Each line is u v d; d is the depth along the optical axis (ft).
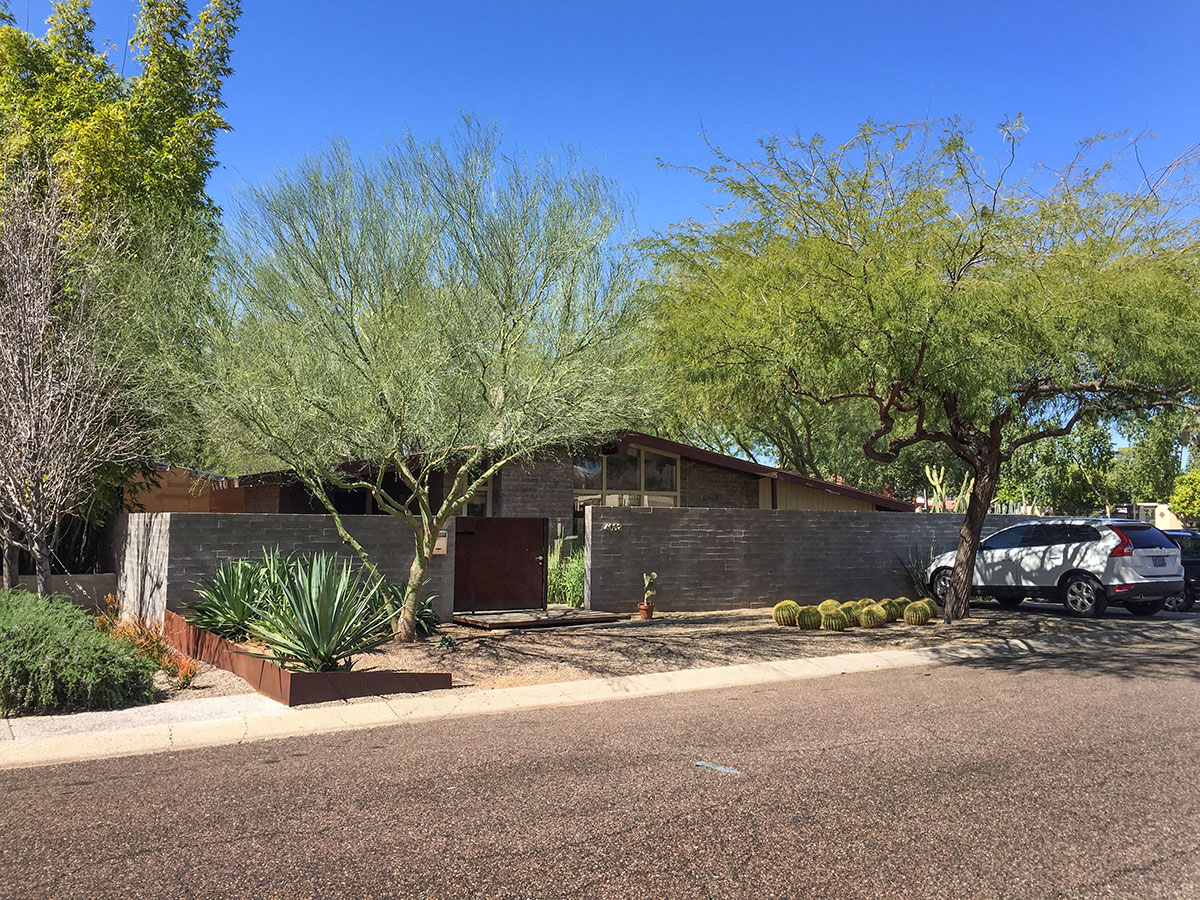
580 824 17.38
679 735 24.95
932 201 39.14
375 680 30.40
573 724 26.68
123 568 46.73
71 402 38.65
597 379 33.81
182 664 31.60
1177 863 15.48
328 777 20.77
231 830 17.06
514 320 34.22
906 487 126.82
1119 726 25.84
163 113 56.49
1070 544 53.93
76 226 42.11
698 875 14.92
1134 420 47.16
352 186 34.78
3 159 43.04
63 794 19.48
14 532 43.01
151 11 57.31
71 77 54.90
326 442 34.71
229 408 33.71
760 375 40.93
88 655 27.84
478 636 41.04
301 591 31.45
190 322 36.60
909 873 15.01
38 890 14.28
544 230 34.68
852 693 31.55
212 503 69.67
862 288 37.96
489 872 15.02
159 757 22.93
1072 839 16.58
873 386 41.65
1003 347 37.19
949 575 57.47
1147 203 41.16
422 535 38.19
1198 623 50.21
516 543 49.37
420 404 32.99
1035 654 40.81
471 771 21.24
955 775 20.71
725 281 43.42
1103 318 37.83
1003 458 49.08
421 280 34.27
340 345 33.99
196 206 52.80
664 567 53.31
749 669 36.19
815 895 14.16
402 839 16.56
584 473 65.92
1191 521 88.12
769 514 56.95
